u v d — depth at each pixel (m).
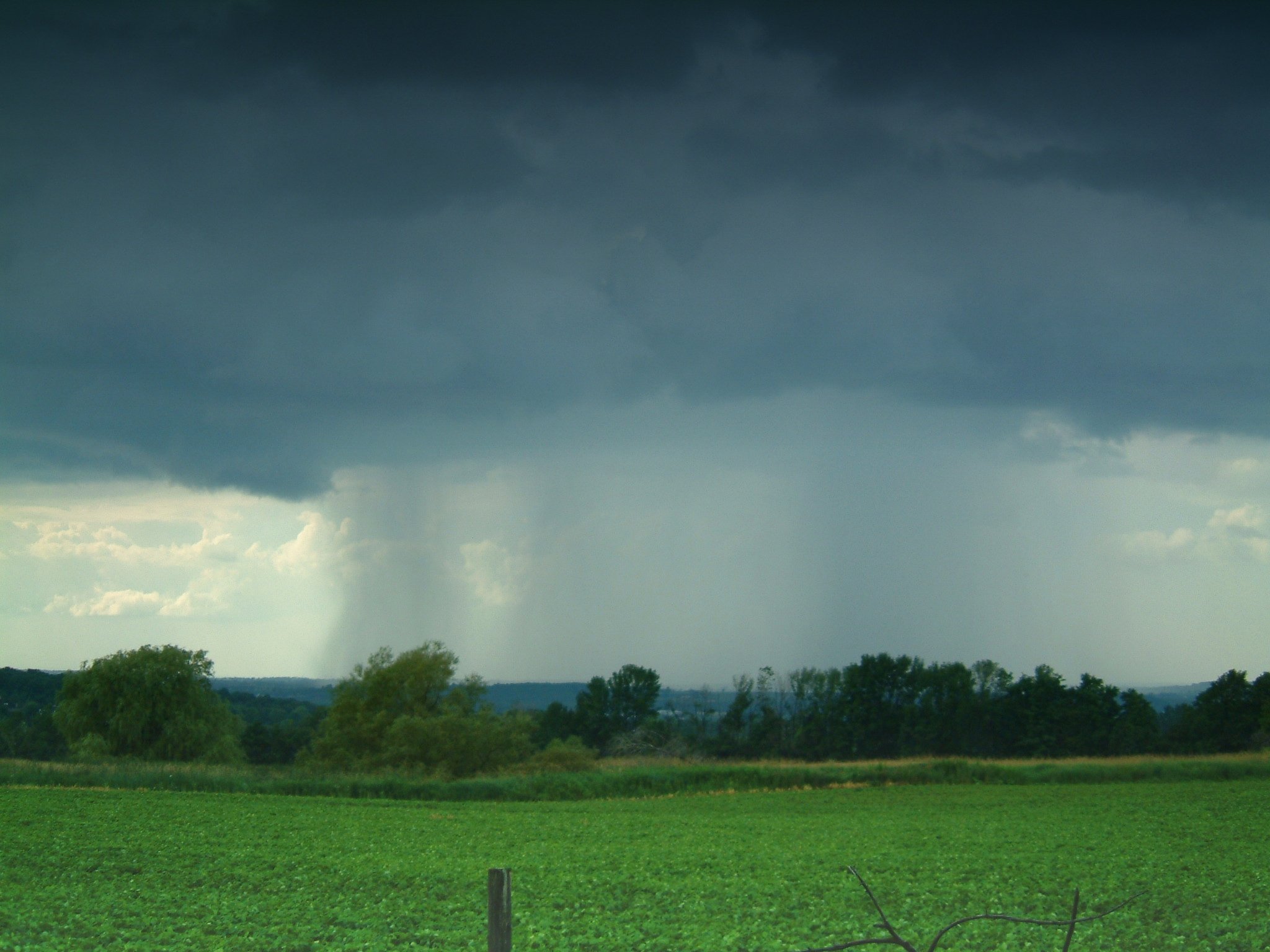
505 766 72.69
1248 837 40.78
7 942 21.36
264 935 22.39
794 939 22.34
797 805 54.72
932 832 42.81
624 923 24.06
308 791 56.91
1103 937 22.39
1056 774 66.81
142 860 32.62
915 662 122.81
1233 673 116.50
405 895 27.75
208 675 87.06
